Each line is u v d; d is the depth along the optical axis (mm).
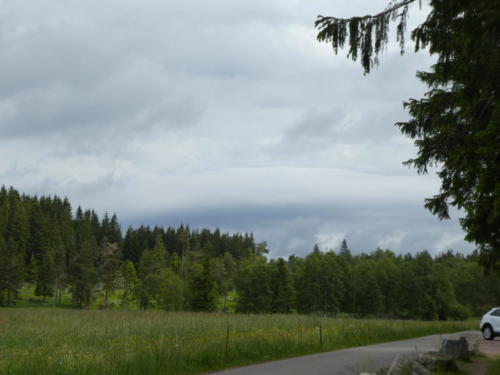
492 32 8391
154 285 120812
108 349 15555
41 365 12172
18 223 163500
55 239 173250
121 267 149375
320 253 124125
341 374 12367
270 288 108500
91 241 178625
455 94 11242
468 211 10945
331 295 108250
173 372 13109
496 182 9086
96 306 126500
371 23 9086
